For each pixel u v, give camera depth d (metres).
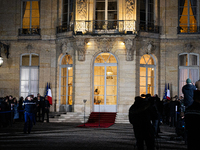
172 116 19.72
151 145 8.28
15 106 21.31
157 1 24.89
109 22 23.42
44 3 25.55
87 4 23.55
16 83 25.61
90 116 22.75
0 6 26.02
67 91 24.50
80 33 23.06
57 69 24.95
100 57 23.80
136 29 23.25
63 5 25.28
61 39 24.62
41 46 25.39
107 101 23.69
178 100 19.66
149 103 8.34
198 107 5.92
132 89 23.05
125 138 13.52
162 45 24.81
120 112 22.98
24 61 25.77
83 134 14.85
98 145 11.48
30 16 25.83
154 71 24.66
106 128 18.02
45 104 21.81
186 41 24.78
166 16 24.97
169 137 14.09
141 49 23.69
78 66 23.52
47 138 13.33
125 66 23.16
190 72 24.86
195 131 5.79
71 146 11.18
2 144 11.61
